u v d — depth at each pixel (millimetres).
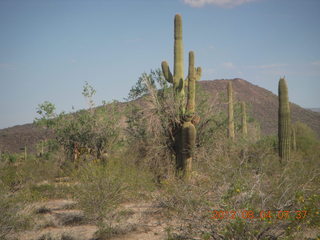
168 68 15227
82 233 7051
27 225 7113
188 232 4930
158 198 6801
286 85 15047
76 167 13742
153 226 6723
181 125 13484
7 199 6977
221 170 5586
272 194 4938
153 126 13734
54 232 7074
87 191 8094
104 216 7734
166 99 14609
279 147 14914
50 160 14883
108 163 9445
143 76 15195
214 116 14656
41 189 10922
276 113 97750
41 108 16375
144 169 11945
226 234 4383
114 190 8172
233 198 4719
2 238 6332
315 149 29094
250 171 5664
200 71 15711
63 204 9734
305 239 4492
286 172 5844
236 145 13117
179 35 15062
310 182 5668
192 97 14172
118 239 6512
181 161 13086
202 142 13633
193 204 5141
